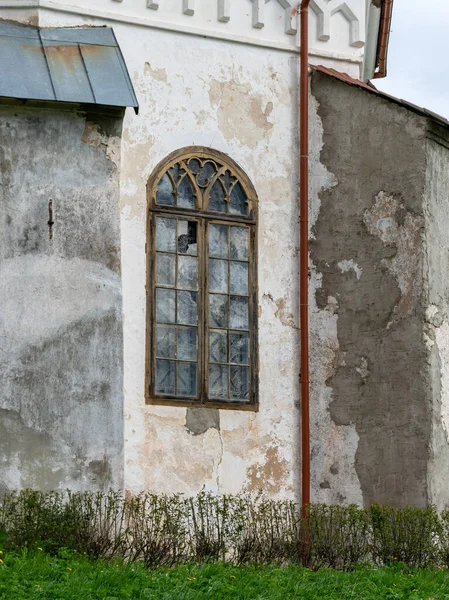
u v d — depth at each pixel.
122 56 16.38
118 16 17.11
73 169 15.27
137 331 16.73
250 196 17.86
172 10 17.53
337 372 17.72
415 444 16.83
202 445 16.97
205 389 17.17
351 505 15.92
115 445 14.87
